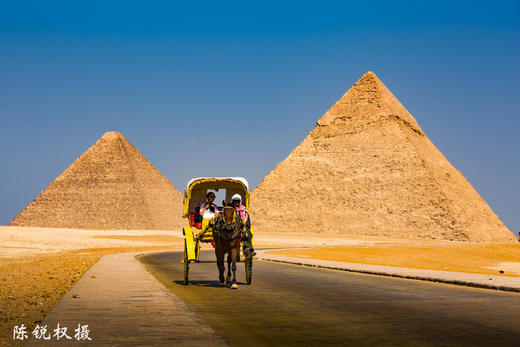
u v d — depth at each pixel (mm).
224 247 17312
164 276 22516
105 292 14727
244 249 17562
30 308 13820
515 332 9930
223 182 20422
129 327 9680
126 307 11969
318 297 14883
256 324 10633
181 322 10172
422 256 93312
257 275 23297
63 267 30594
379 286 18359
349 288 17531
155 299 13297
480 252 113500
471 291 16875
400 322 10898
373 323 10781
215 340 8695
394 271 25141
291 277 22250
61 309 11656
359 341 9156
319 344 8930
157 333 9195
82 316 10773
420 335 9633
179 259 39062
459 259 93562
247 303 13562
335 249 89875
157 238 135250
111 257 38938
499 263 87500
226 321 10953
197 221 20094
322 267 30562
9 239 92500
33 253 53594
